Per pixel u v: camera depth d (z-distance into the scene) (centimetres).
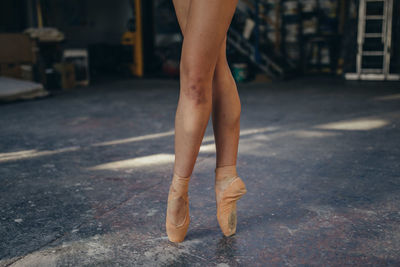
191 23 101
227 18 101
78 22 954
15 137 287
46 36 590
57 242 126
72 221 141
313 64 779
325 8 766
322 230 132
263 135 280
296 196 162
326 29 772
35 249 121
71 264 112
